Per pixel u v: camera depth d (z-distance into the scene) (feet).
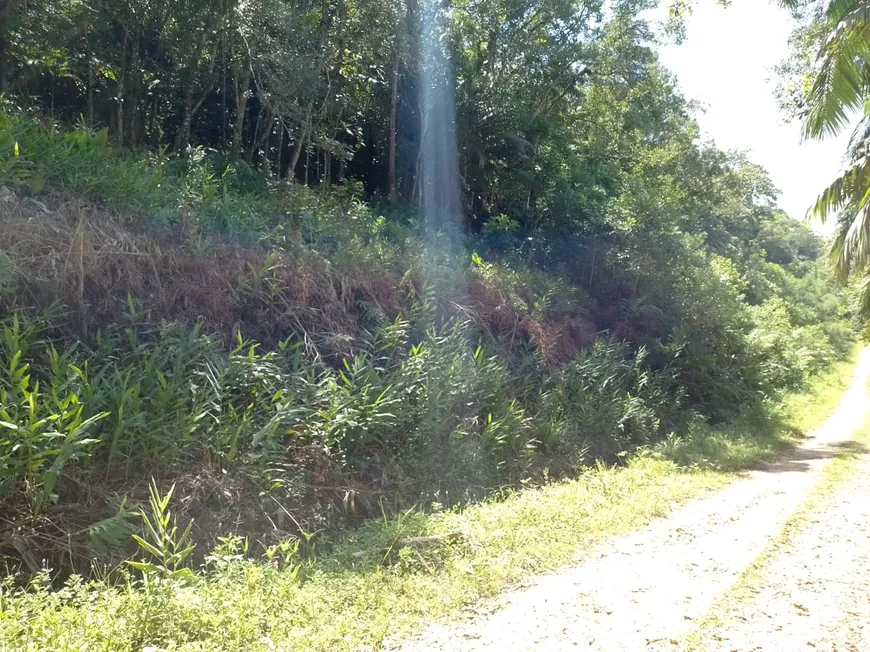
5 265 21.43
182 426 21.17
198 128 56.29
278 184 45.32
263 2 44.21
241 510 21.20
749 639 14.52
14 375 18.53
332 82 54.54
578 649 13.94
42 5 39.50
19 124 28.71
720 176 127.24
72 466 19.01
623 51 75.92
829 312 152.35
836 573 18.93
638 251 57.88
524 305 45.32
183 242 28.94
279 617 14.70
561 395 39.73
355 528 23.47
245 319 29.27
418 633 14.61
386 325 33.12
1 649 11.78
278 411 23.71
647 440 41.57
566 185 60.44
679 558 20.13
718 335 59.31
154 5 44.70
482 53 65.77
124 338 23.99
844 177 40.98
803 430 55.57
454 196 60.95
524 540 20.97
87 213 26.48
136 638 13.04
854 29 33.60
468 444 29.68
